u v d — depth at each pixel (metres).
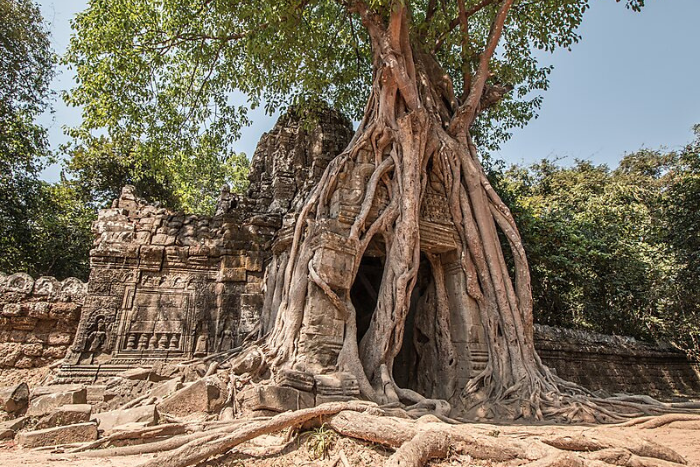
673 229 15.66
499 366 9.00
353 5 11.98
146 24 12.81
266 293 10.70
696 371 17.09
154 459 3.94
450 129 11.41
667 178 24.42
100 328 11.02
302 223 9.38
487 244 10.07
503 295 9.57
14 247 17.31
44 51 16.84
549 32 13.73
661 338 17.95
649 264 17.08
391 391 7.63
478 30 16.45
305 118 15.31
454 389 9.09
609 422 7.32
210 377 7.30
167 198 22.89
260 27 12.02
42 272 18.84
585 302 16.80
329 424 4.84
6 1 15.38
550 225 15.95
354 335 8.30
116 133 13.28
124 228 12.27
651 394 15.16
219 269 12.33
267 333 9.25
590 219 18.98
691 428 6.62
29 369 10.70
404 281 8.78
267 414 6.71
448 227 10.25
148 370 8.59
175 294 11.85
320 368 7.81
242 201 14.48
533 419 7.77
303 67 12.83
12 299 11.00
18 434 5.41
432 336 9.95
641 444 4.59
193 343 11.45
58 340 11.09
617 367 14.84
